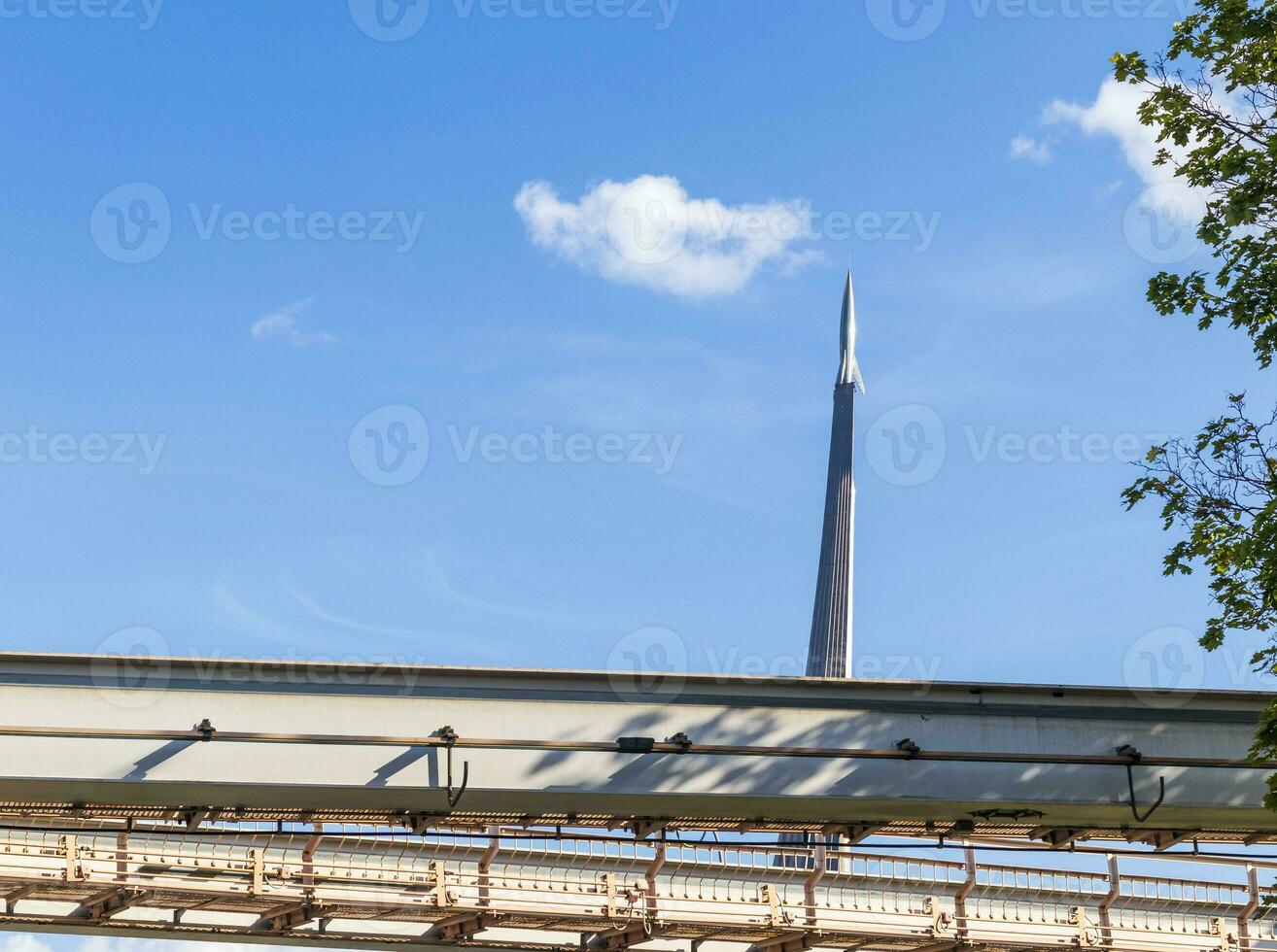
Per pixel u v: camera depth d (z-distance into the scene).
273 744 21.89
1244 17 21.19
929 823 25.06
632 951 36.09
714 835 25.75
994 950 37.94
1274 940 40.59
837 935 36.00
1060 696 24.30
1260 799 24.27
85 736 21.28
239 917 32.88
